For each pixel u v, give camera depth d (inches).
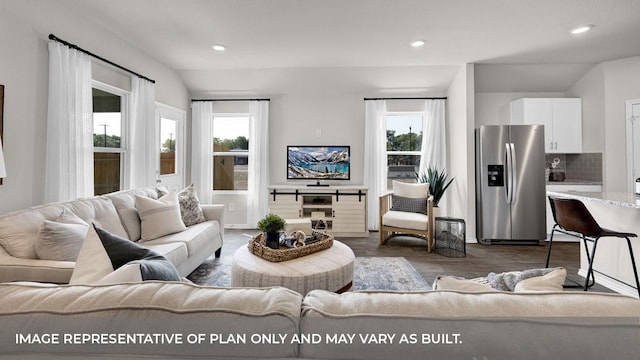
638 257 93.7
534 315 24.0
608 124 163.9
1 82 85.7
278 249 88.5
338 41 135.6
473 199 166.7
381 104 195.9
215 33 126.3
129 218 104.8
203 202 197.5
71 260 67.3
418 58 157.9
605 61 163.0
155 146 151.7
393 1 101.0
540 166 158.2
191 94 198.4
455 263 132.3
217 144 204.8
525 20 114.8
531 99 175.2
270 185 198.7
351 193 179.8
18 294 27.2
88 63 110.2
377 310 25.3
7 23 86.7
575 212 88.7
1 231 66.7
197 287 28.3
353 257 88.7
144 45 139.3
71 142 103.1
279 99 200.8
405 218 155.2
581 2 101.7
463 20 114.8
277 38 131.8
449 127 191.8
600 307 24.1
